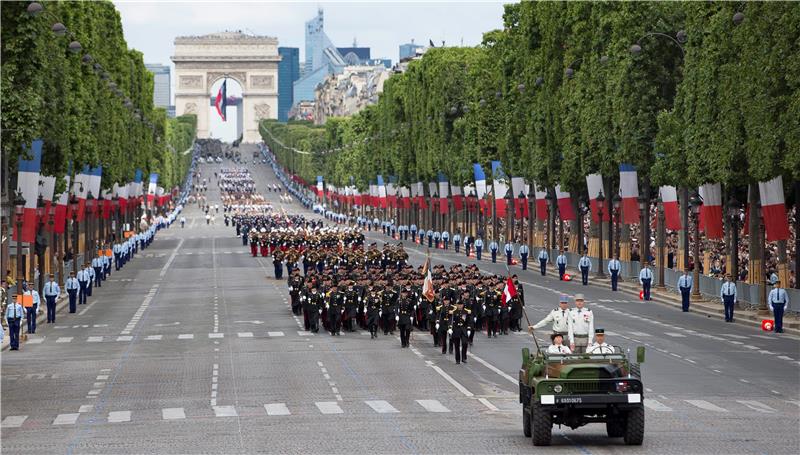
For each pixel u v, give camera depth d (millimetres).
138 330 154625
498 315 140750
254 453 70562
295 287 171875
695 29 179500
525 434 75500
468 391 98688
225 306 187250
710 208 172875
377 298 143250
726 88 162250
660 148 186500
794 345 128875
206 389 101375
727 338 135750
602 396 70562
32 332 153000
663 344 129000
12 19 158500
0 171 155875
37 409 92250
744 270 188625
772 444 71062
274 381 105812
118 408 91938
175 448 73062
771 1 146750
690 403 89500
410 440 74438
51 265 198375
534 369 73562
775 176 148750
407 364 117188
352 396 96062
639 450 69688
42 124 160750
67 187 193375
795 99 142250
